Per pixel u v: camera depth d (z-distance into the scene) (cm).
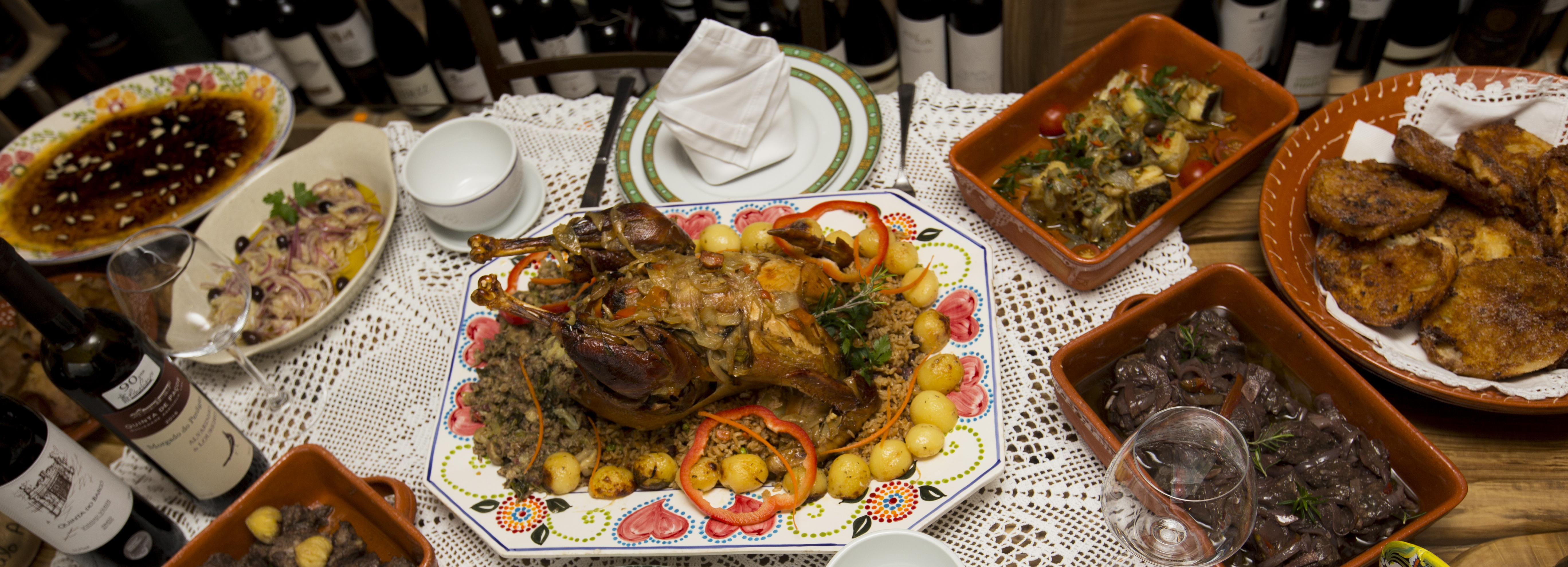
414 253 146
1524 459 120
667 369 119
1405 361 118
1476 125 131
